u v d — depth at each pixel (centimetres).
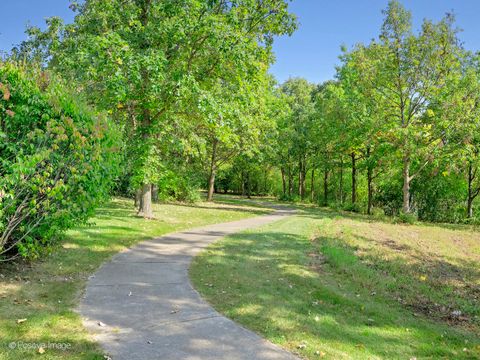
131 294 591
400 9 2114
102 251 868
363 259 1025
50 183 600
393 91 2258
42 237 701
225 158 3316
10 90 588
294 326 499
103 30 1388
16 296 530
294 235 1318
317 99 3262
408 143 2125
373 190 3378
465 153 2088
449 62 2083
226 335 458
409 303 688
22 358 365
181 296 594
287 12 1485
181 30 1253
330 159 3272
